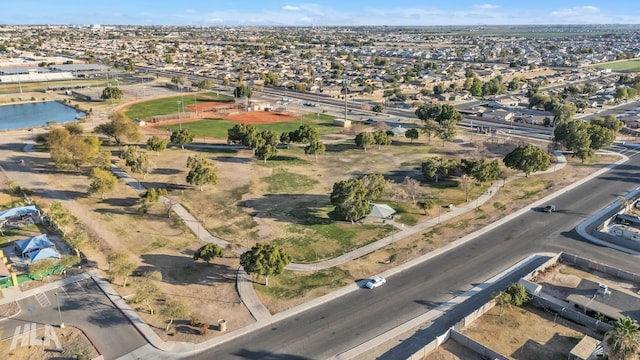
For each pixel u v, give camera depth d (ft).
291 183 323.98
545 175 343.67
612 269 206.90
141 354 156.35
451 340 164.04
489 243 237.25
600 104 624.59
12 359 152.87
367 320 175.83
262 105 602.44
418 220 265.95
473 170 305.32
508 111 577.02
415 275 207.00
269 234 247.29
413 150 411.54
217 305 184.14
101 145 417.28
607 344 144.56
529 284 192.13
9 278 192.95
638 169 356.38
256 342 163.22
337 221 264.31
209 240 240.12
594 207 282.97
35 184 310.86
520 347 161.48
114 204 281.54
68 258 207.72
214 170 346.74
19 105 630.74
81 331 167.12
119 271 193.98
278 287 197.57
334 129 499.51
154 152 391.45
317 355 157.28
